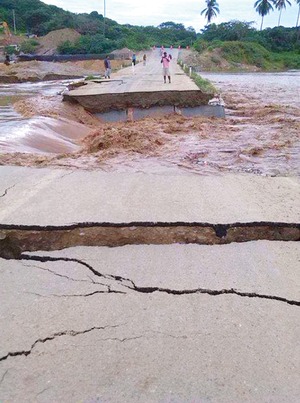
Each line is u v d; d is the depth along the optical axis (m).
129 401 1.68
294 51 64.56
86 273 2.64
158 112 13.73
